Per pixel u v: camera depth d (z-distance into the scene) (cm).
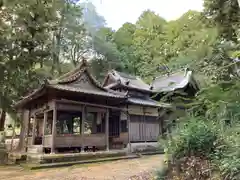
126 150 1466
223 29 548
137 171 819
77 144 1242
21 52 1171
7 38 1059
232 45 479
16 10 916
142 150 1656
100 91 1430
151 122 1839
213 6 594
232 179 344
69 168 978
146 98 1972
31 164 1047
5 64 1184
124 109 1567
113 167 973
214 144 439
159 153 1648
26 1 872
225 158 385
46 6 994
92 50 3241
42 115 1523
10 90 1572
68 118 1689
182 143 507
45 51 1363
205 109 515
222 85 405
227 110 393
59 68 2611
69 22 2545
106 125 1431
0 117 1869
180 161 496
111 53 3216
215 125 473
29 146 1380
